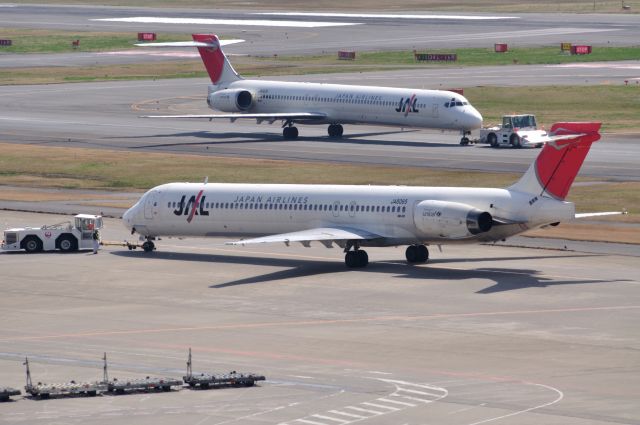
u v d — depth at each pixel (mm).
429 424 150375
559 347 192000
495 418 152375
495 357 186000
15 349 195375
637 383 169500
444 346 193500
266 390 167375
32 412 156875
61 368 182500
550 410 155875
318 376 175250
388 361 184250
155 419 153375
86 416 154750
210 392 166500
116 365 184000
